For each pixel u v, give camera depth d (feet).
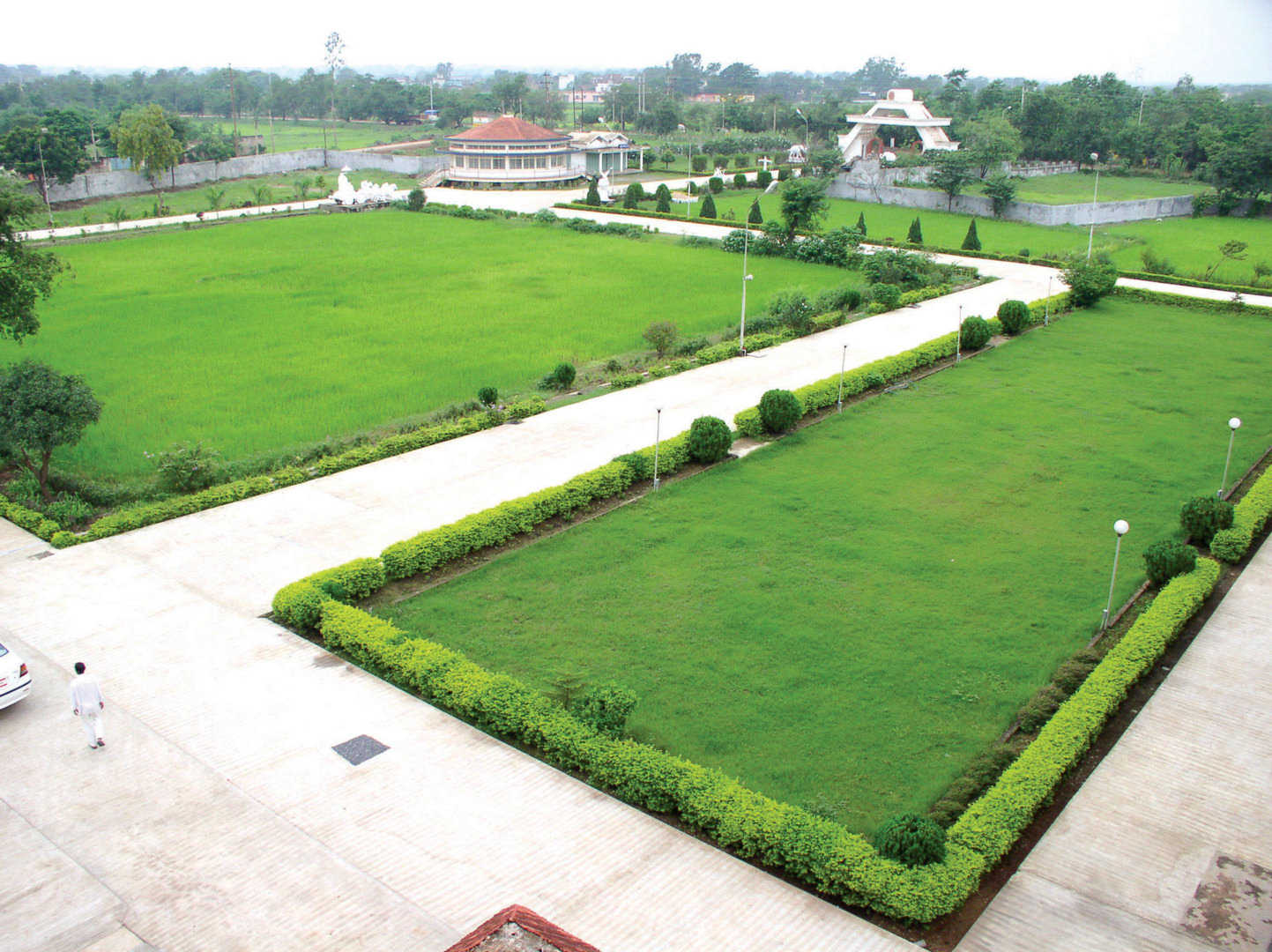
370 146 405.18
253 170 309.01
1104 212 229.25
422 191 245.04
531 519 70.38
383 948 34.83
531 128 288.30
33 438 72.84
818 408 96.89
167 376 110.01
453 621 58.54
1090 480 79.82
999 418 94.94
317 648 55.72
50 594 61.41
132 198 266.57
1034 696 50.88
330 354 118.93
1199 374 109.40
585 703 46.65
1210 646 56.85
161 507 72.95
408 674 51.52
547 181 284.00
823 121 389.39
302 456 84.48
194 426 93.86
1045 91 315.78
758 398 99.96
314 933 35.42
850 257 175.01
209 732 47.73
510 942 30.14
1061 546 68.49
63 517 72.49
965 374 109.29
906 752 46.70
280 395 103.19
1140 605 60.80
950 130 340.59
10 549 68.18
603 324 134.41
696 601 60.59
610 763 43.93
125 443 89.25
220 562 65.82
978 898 38.22
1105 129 305.32
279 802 42.73
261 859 39.32
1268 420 94.12
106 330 130.41
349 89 556.10
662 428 91.45
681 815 41.83
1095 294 139.95
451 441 89.35
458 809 42.50
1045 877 39.29
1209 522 68.03
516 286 159.33
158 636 56.49
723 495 77.15
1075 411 97.04
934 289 148.87
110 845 40.01
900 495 77.00
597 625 57.88
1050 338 125.08
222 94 555.28
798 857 38.45
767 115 415.23
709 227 215.92
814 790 43.91
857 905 37.37
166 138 271.49
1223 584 64.08
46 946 34.86
